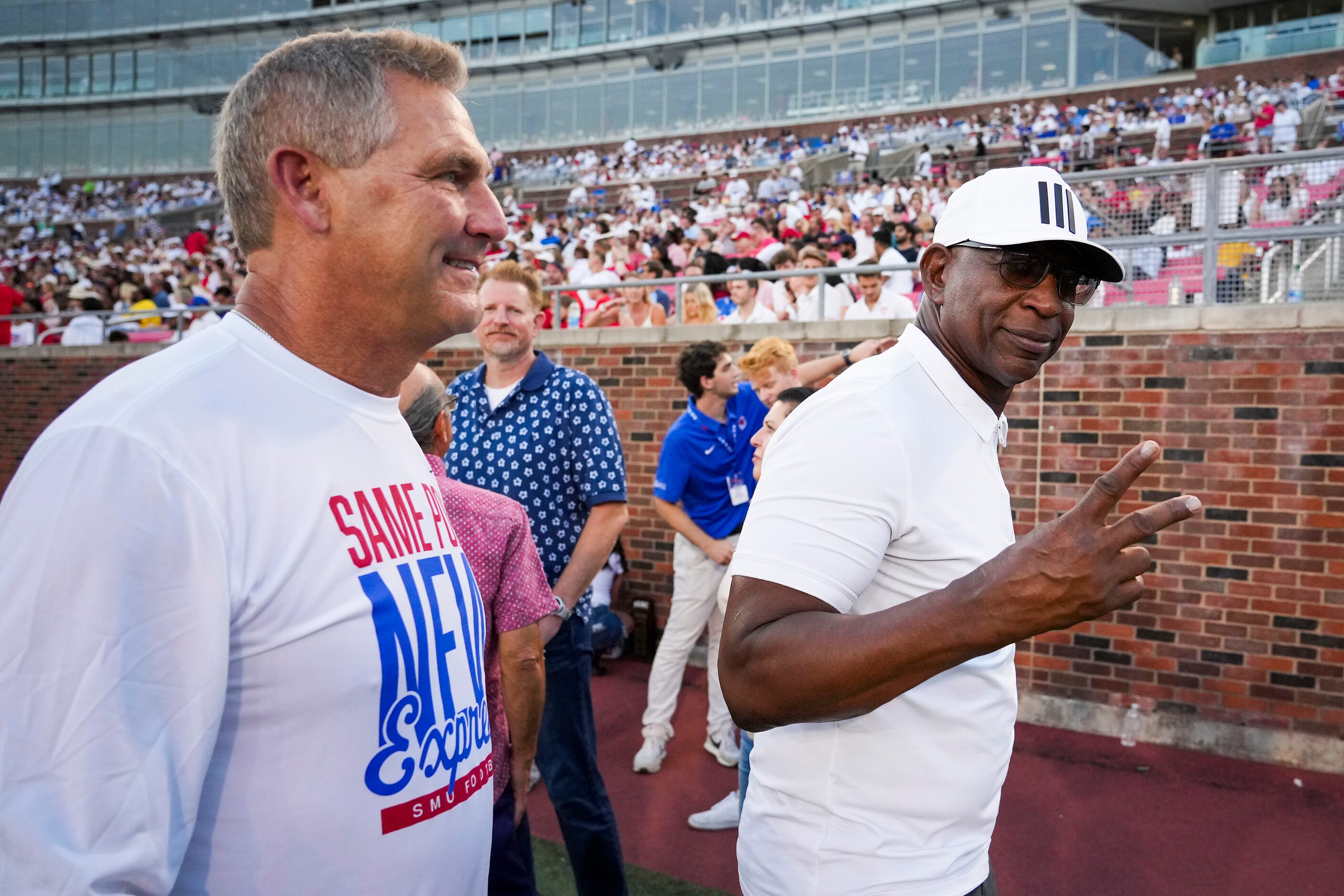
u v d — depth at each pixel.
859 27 33.44
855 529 1.29
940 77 32.44
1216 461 4.61
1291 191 4.89
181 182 39.91
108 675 0.82
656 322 7.46
